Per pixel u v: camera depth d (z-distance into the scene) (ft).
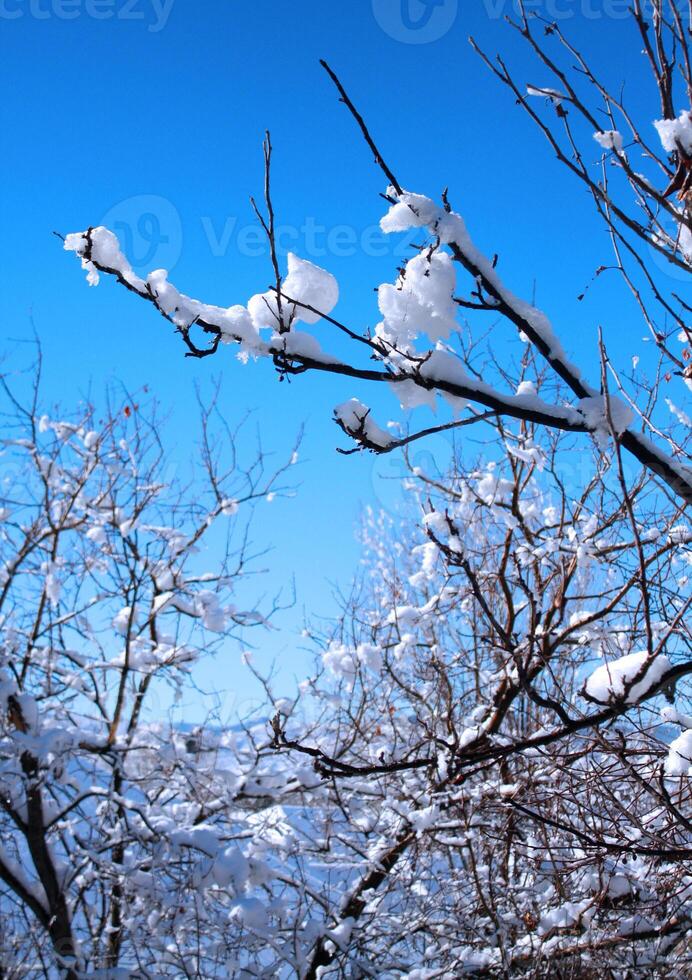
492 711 25.67
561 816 20.94
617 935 20.24
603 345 9.32
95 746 27.96
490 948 23.44
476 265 9.84
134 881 24.77
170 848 25.70
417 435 9.93
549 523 26.84
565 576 23.76
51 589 27.86
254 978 23.70
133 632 31.07
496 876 24.17
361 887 26.21
